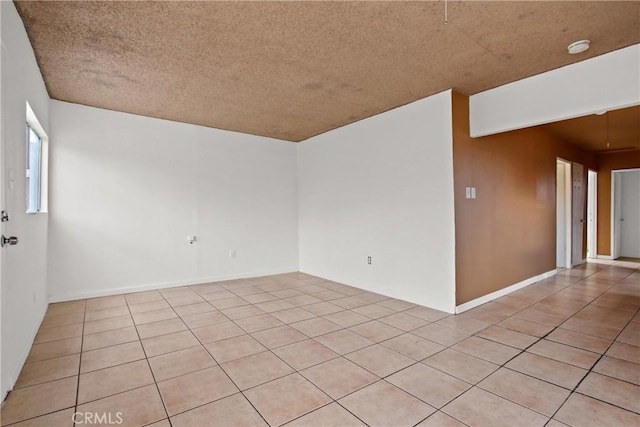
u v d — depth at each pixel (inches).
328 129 203.0
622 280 195.6
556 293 166.9
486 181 154.9
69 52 107.3
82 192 161.3
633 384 80.3
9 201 77.9
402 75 124.5
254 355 98.7
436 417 68.7
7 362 76.8
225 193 206.8
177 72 122.6
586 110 112.3
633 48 102.6
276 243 228.8
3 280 72.8
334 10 84.5
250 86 135.4
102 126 165.9
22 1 80.6
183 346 105.3
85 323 126.2
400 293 159.9
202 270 198.4
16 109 85.0
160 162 183.5
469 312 137.9
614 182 279.1
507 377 84.4
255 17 87.7
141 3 81.8
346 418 68.7
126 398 76.3
